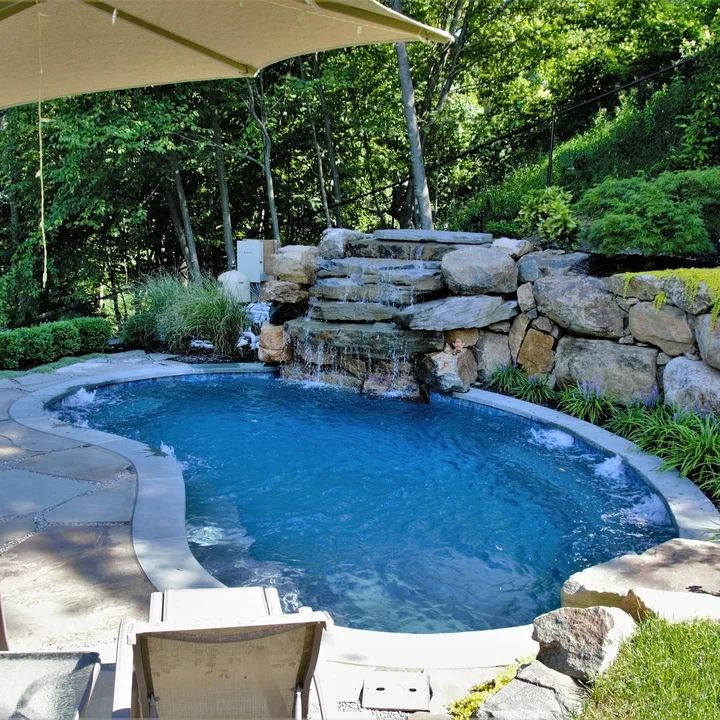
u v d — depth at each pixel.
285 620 1.80
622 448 5.82
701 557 3.39
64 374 8.80
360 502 5.02
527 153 13.80
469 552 4.27
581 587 3.12
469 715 2.41
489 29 12.73
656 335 6.51
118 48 2.85
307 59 13.01
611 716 2.13
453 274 8.04
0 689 1.80
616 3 12.14
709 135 9.50
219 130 12.76
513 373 7.91
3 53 2.78
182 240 13.80
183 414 7.42
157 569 3.62
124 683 1.99
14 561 3.70
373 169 15.00
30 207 14.17
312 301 9.31
